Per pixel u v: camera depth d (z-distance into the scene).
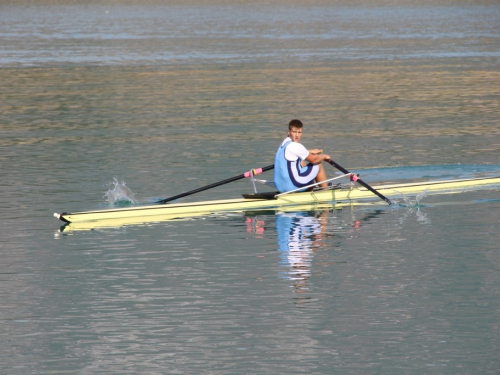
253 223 37.91
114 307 26.59
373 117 71.56
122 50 147.12
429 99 82.06
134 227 37.31
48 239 35.09
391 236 34.88
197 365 22.36
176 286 28.53
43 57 134.88
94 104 82.62
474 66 113.44
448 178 47.59
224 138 61.97
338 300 26.88
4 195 43.91
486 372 21.78
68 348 23.50
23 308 26.59
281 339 23.91
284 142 42.38
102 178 48.25
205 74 107.62
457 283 28.33
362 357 22.70
